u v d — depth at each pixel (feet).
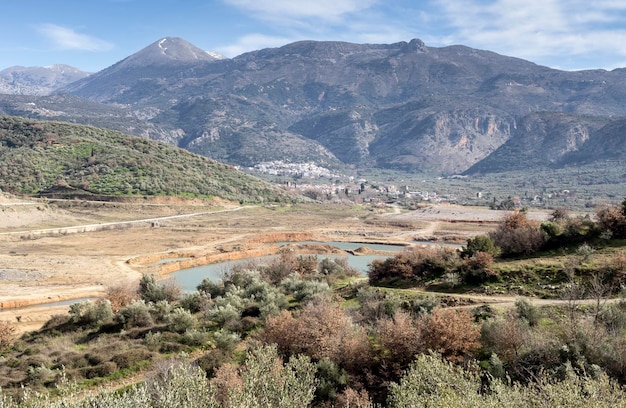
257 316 145.48
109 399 52.21
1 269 270.46
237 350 118.21
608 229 150.20
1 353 134.51
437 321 91.40
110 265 293.43
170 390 57.21
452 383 62.85
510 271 140.05
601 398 55.06
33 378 105.70
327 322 102.17
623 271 122.42
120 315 153.58
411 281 160.15
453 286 143.84
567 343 81.46
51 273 266.57
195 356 118.62
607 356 75.72
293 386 70.49
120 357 115.65
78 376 108.06
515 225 177.99
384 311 125.08
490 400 55.67
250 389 65.36
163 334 133.59
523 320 95.96
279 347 103.55
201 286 196.03
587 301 109.91
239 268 232.73
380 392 86.07
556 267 135.13
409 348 90.07
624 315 92.22
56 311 196.44
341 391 86.89
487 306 114.52
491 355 88.17
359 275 233.55
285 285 182.29
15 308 205.36
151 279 204.44
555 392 55.83
